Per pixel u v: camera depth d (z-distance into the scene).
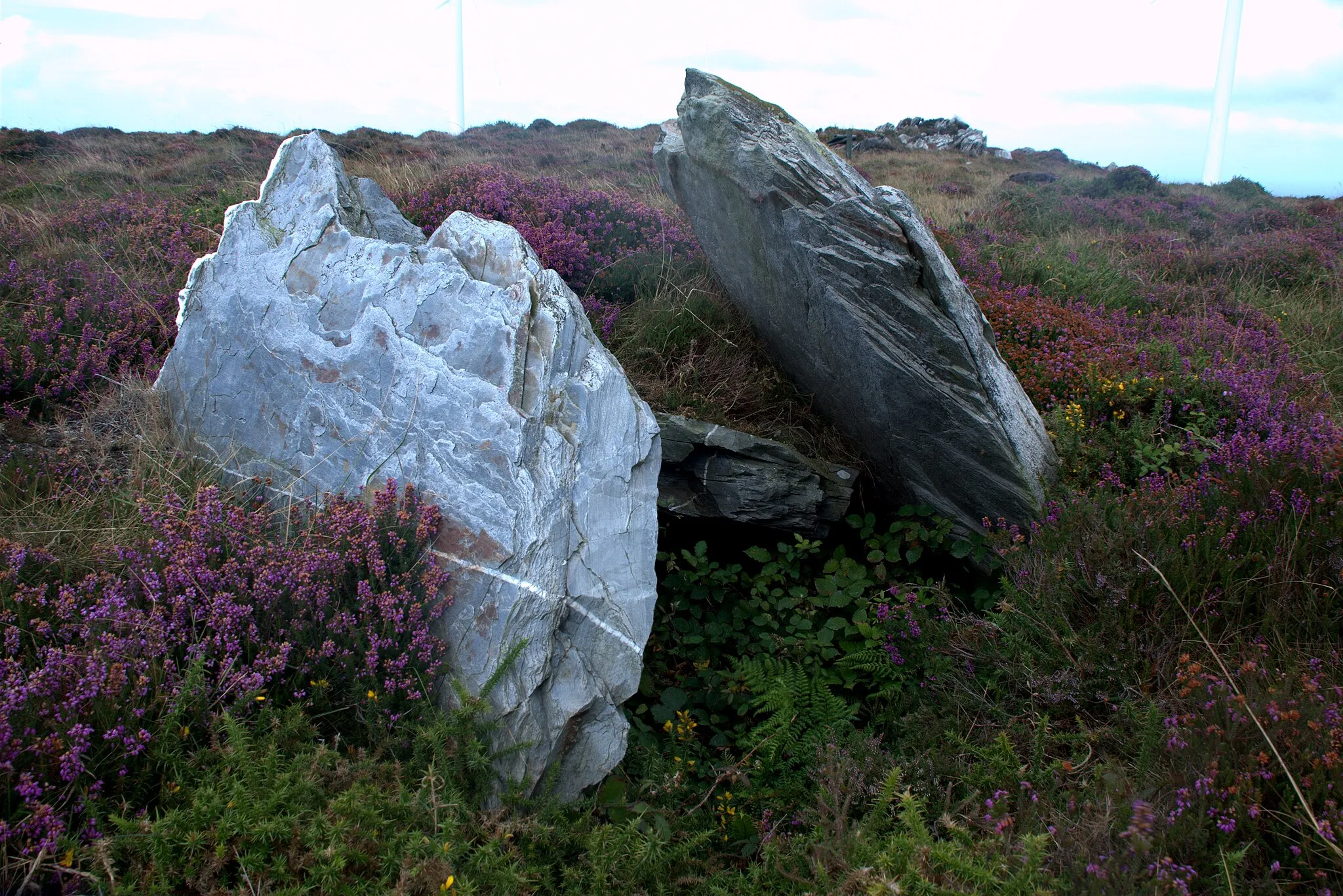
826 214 4.18
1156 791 2.40
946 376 4.04
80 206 6.91
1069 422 4.46
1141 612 3.15
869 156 24.33
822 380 4.86
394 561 2.82
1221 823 2.13
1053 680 2.97
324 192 3.66
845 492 4.64
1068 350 5.33
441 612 2.78
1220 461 4.03
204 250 5.86
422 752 2.42
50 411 3.79
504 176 6.91
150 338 4.45
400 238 4.37
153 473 3.24
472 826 2.26
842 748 2.97
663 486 4.51
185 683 2.23
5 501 3.05
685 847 2.41
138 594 2.60
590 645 2.95
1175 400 4.78
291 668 2.54
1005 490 4.09
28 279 4.77
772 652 3.75
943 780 2.77
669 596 4.12
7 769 1.92
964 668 3.33
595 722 2.86
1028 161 26.70
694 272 6.11
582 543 3.03
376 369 3.24
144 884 1.84
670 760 3.15
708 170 4.77
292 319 3.42
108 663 2.28
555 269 5.65
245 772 2.05
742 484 4.39
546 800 2.49
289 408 3.34
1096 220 12.95
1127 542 3.29
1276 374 5.32
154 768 2.14
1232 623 3.00
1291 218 13.95
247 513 3.04
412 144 18.53
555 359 3.21
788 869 2.35
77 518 3.00
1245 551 3.21
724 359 5.27
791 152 4.30
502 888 2.05
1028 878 1.91
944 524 4.34
